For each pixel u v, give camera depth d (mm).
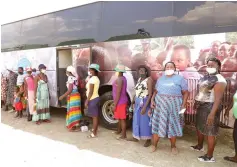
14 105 7105
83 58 6121
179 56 4703
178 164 3760
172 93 3980
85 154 4160
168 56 4848
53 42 7031
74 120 5582
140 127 4414
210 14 4395
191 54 4566
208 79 3723
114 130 5719
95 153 4203
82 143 4770
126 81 4949
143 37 5211
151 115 4332
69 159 3955
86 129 5668
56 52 6879
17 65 8359
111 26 5727
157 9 5043
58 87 6891
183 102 4035
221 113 4211
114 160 3889
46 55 7246
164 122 4012
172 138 4145
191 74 4562
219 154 4219
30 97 6445
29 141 4902
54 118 7078
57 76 6883
